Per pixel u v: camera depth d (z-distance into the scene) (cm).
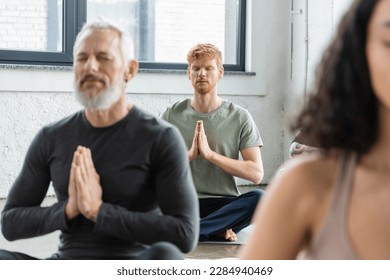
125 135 180
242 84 550
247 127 354
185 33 546
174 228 175
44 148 187
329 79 68
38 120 495
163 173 179
